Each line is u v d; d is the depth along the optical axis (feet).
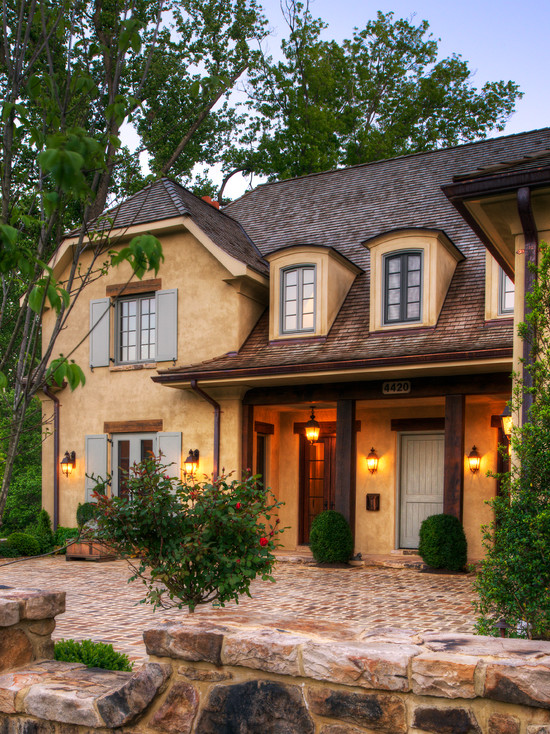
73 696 11.70
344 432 44.39
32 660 13.61
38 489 77.82
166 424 51.01
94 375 54.75
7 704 12.34
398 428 48.93
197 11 71.36
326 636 10.88
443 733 9.24
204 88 13.30
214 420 48.73
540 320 20.10
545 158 23.54
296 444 52.95
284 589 35.53
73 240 52.03
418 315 43.88
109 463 53.42
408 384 42.27
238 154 87.51
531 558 16.20
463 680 9.16
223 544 20.21
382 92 93.76
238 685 10.77
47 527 54.34
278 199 63.46
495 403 45.57
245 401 48.03
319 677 10.11
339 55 92.53
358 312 47.11
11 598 13.26
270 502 52.01
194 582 20.72
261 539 20.83
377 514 49.34
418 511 48.52
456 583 37.60
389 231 44.65
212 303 50.14
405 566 43.24
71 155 8.60
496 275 41.57
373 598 32.89
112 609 30.14
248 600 32.30
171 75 67.15
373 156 89.61
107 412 53.83
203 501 20.40
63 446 55.67
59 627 26.32
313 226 56.80
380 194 57.06
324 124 86.99
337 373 41.47
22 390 11.66
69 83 11.68
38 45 12.09
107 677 12.71
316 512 52.85
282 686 10.44
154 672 11.39
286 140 89.40
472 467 45.60
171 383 47.73
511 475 18.02
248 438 47.83
